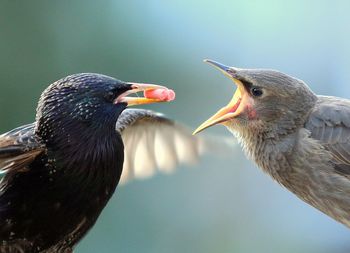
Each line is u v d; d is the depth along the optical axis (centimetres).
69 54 1407
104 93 845
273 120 1034
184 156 1127
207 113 1580
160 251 1535
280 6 1820
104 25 1438
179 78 1552
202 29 1638
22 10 1391
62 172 827
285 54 1841
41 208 834
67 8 1412
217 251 1623
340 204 1025
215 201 1630
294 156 1030
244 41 1759
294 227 1694
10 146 812
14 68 1380
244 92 1042
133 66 1464
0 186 837
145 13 1491
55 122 827
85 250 1474
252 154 1061
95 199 851
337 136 1027
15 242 848
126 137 1067
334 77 1867
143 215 1530
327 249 1686
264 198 1675
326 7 1881
